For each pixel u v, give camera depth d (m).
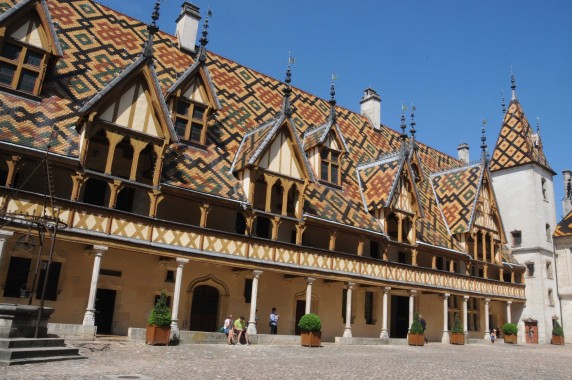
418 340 27.45
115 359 13.17
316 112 34.69
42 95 19.89
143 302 21.00
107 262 20.25
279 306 25.45
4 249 17.23
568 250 43.22
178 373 11.45
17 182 18.41
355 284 26.52
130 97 19.78
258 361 15.06
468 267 34.72
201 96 24.75
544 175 45.16
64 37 23.34
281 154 24.22
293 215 24.89
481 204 36.84
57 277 18.97
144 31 28.05
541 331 40.25
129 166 21.17
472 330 38.03
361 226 27.31
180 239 20.22
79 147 18.56
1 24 18.86
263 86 32.34
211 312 23.30
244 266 21.91
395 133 42.06
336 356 18.36
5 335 12.05
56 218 14.36
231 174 23.73
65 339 16.47
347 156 33.41
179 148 23.05
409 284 29.44
